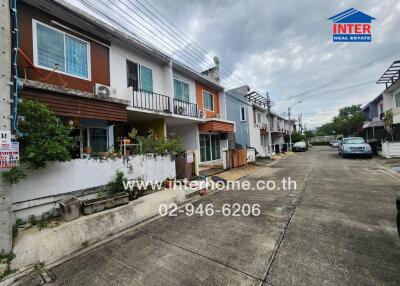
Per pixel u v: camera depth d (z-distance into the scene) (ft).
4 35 10.90
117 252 11.43
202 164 43.60
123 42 26.96
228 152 40.04
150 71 31.91
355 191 21.54
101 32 24.18
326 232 12.47
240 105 65.46
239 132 65.46
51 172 14.34
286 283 8.22
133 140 27.37
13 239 11.27
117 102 21.52
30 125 12.86
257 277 8.68
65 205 13.50
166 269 9.59
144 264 10.12
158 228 14.53
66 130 15.08
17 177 10.89
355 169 35.50
